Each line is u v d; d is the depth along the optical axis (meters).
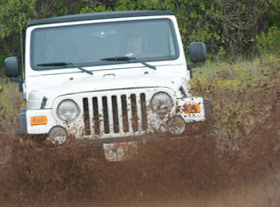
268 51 55.47
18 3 56.28
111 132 17.12
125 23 20.59
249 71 35.69
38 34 20.52
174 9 56.38
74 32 20.48
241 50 58.34
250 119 18.73
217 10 56.84
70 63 20.14
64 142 16.45
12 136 17.11
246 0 56.59
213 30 57.22
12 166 16.59
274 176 17.00
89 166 16.36
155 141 16.31
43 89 18.05
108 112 17.17
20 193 16.61
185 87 17.84
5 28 57.19
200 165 16.36
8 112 27.12
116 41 20.39
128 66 20.03
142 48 20.36
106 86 17.28
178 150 16.28
